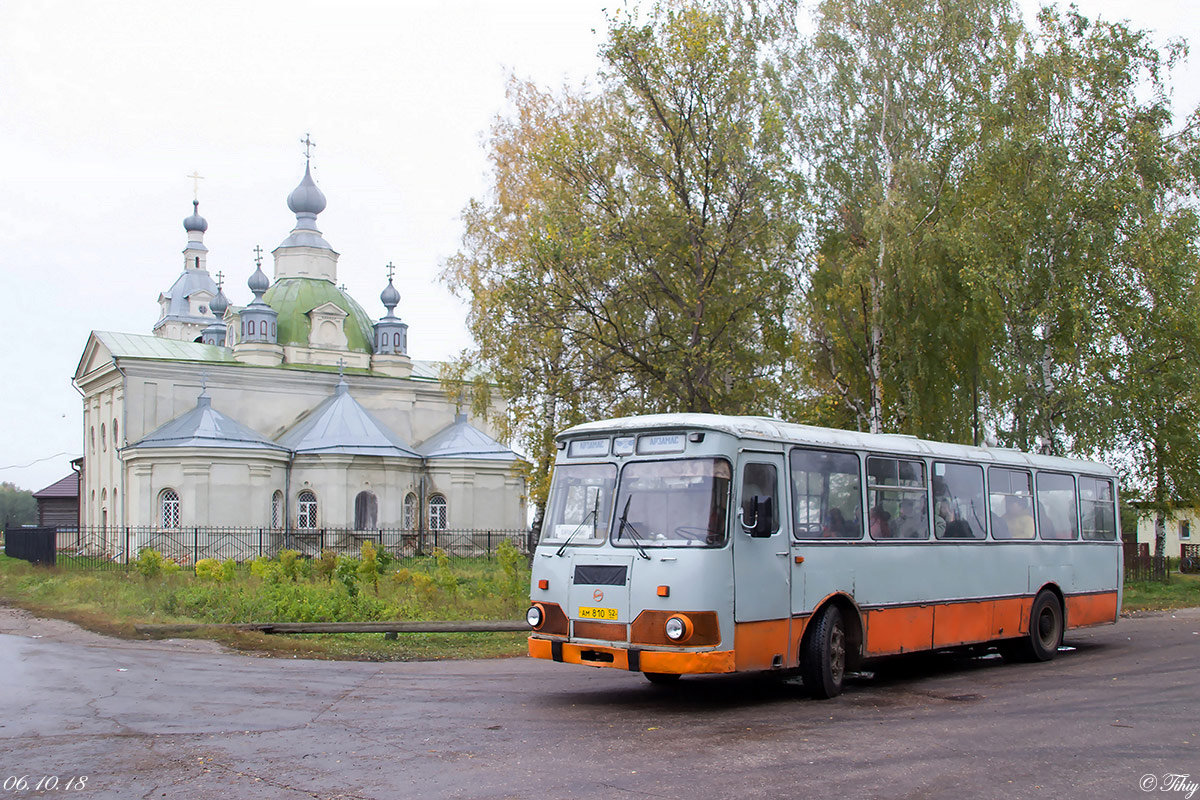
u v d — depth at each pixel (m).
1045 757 8.33
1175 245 28.30
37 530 37.47
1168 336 28.75
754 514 10.77
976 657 16.31
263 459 45.25
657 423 11.22
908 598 13.22
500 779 7.55
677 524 10.76
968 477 14.80
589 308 23.12
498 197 34.50
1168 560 36.34
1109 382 27.94
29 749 8.47
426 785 7.38
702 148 23.12
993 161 27.30
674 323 23.27
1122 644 17.75
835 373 29.17
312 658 14.79
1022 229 27.22
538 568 11.62
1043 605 15.91
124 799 6.99
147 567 26.23
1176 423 31.28
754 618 10.84
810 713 10.56
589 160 23.81
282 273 56.75
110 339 50.31
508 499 51.41
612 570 10.90
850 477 12.60
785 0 28.73
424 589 21.88
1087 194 27.36
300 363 53.28
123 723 9.57
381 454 47.09
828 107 28.91
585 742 8.91
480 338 32.41
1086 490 17.58
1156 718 10.07
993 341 27.20
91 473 53.53
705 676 13.49
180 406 48.91
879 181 28.16
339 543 44.94
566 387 24.05
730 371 23.52
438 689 12.03
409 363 55.59
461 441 51.72
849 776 7.68
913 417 26.62
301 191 56.88
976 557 14.62
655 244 23.02
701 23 22.81
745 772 7.80
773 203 23.56
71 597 23.12
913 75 28.17
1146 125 27.62
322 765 7.97
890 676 13.88
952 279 26.62
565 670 13.94
